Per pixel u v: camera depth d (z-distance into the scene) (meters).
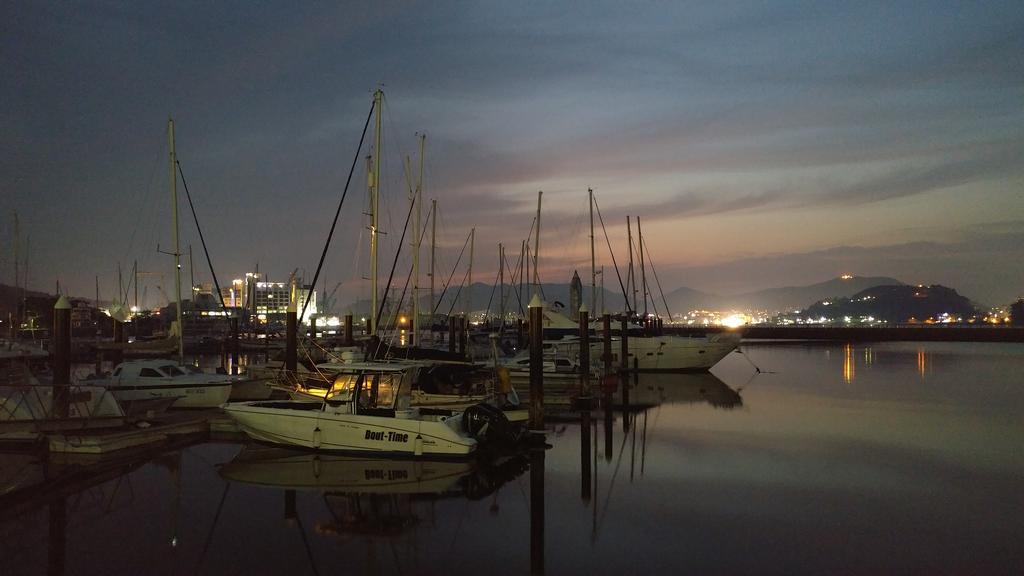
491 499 13.21
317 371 21.50
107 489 13.58
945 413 25.17
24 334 66.38
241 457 16.44
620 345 42.62
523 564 9.71
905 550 10.32
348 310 32.69
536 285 49.41
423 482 14.43
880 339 100.12
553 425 22.52
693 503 12.98
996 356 63.47
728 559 9.93
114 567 9.44
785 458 17.09
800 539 10.84
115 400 17.36
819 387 34.78
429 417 17.38
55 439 16.02
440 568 9.54
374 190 28.09
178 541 10.56
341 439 16.52
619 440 19.67
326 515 12.04
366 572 9.35
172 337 41.91
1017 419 23.62
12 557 9.78
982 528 11.41
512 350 46.72
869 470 15.73
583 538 10.88
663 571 9.45
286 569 9.43
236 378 25.05
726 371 45.75
